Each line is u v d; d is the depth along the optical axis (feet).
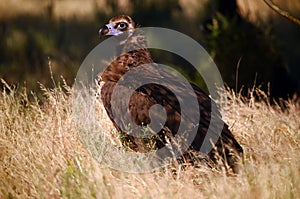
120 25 82.17
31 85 129.90
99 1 165.17
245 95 117.29
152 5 162.71
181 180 69.10
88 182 65.92
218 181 66.33
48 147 74.90
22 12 163.02
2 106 83.05
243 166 68.33
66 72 137.18
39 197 67.21
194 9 157.28
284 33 152.87
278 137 79.15
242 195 63.16
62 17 164.25
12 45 153.17
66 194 64.90
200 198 65.05
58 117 79.56
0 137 77.61
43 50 151.43
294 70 147.54
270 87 118.62
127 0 163.53
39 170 70.33
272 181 65.05
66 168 69.92
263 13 127.13
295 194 64.28
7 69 139.13
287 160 70.64
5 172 71.56
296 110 98.48
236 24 122.42
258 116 84.53
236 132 80.64
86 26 161.58
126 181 68.39
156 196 63.87
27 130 79.51
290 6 131.03
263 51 119.96
